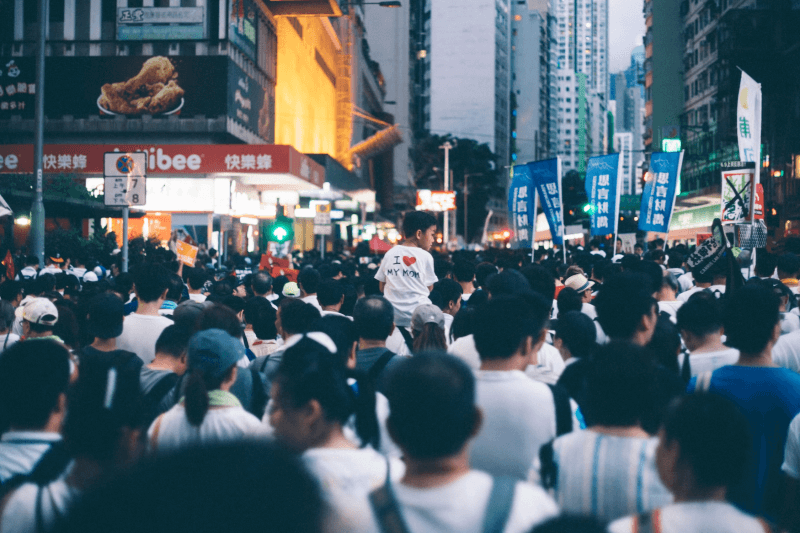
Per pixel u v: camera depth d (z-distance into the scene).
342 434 2.61
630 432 2.73
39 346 2.75
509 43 132.75
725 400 2.23
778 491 3.60
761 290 3.86
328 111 53.88
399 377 2.07
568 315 4.56
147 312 5.78
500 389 3.18
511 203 14.23
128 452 2.42
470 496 1.97
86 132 30.81
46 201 20.84
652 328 4.07
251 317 6.27
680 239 52.03
